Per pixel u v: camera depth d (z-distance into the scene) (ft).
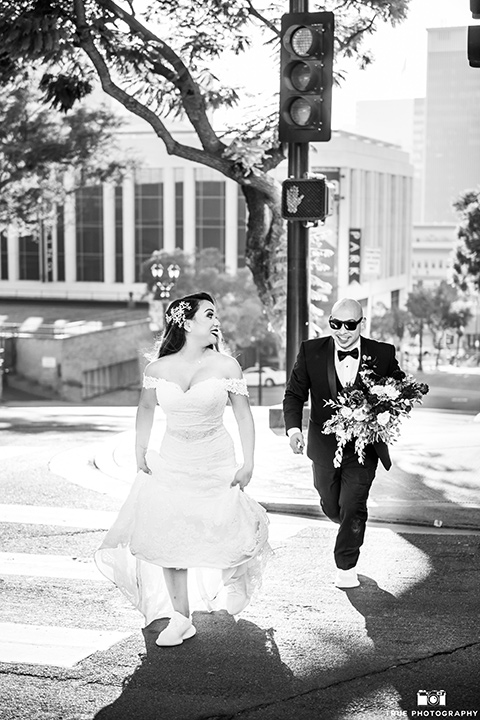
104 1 50.57
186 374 20.18
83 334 179.63
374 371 23.03
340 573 23.00
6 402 136.98
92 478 35.35
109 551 20.97
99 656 19.17
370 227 325.42
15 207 106.73
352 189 306.55
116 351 194.39
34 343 171.22
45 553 25.98
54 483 34.53
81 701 17.15
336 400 23.17
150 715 16.62
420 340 261.03
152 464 20.80
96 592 22.98
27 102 97.35
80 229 294.25
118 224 291.79
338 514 23.88
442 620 20.85
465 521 28.27
